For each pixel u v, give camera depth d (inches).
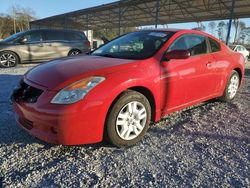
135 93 131.6
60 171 111.3
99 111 118.7
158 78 141.9
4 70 366.6
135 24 1473.9
